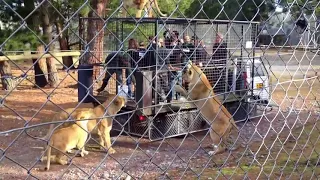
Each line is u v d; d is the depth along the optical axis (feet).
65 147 22.86
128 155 25.34
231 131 26.08
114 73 23.90
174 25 20.42
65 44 46.01
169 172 22.03
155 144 27.94
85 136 23.89
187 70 23.88
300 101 41.93
